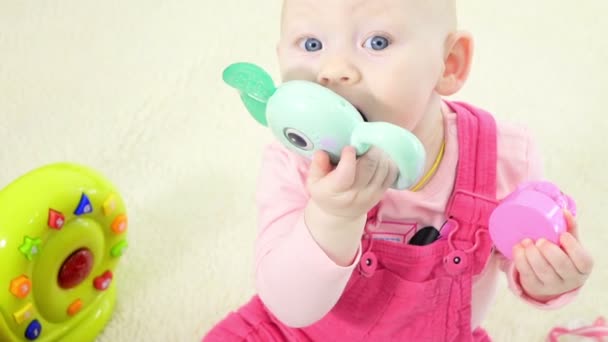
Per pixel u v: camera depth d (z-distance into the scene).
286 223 0.74
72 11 1.64
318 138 0.56
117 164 1.29
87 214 0.92
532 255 0.67
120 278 1.12
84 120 1.37
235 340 0.88
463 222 0.77
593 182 1.26
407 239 0.78
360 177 0.58
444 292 0.79
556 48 1.57
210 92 1.45
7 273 0.85
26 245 0.85
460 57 0.72
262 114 0.61
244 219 1.21
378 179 0.58
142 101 1.42
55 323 0.95
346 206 0.59
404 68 0.63
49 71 1.48
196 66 1.50
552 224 0.66
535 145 0.85
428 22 0.65
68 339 0.98
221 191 1.25
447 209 0.78
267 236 0.75
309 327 0.86
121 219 0.98
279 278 0.68
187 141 1.34
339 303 0.80
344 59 0.62
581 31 1.62
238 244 1.17
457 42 0.71
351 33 0.62
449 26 0.69
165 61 1.52
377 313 0.80
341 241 0.64
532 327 1.06
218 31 1.59
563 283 0.69
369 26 0.62
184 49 1.55
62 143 1.32
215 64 1.51
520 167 0.82
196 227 1.20
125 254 1.15
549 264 0.66
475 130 0.79
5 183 1.22
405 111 0.64
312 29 0.63
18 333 0.89
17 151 1.29
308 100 0.55
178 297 1.10
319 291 0.67
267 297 0.72
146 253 1.16
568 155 1.31
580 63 1.53
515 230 0.68
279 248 0.69
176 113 1.40
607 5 1.68
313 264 0.65
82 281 0.97
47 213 0.86
